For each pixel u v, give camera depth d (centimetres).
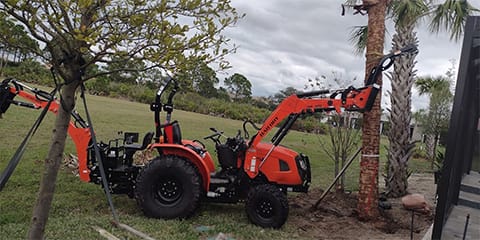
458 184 533
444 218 402
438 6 630
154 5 192
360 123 680
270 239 432
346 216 533
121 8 195
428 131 1474
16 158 224
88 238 381
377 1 507
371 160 512
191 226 457
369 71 512
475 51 387
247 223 481
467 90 401
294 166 501
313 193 680
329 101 468
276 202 466
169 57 194
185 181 478
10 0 168
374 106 510
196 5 201
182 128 1312
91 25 195
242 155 516
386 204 597
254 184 509
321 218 523
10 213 440
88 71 222
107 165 512
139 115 1477
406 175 721
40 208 221
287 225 484
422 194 750
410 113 725
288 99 486
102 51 195
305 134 1471
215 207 559
